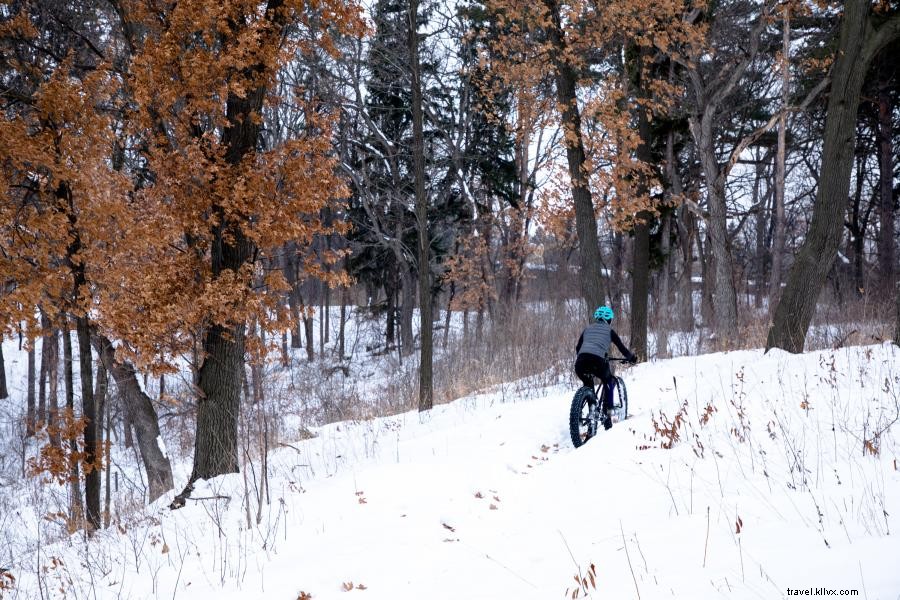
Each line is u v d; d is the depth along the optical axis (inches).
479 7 876.6
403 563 185.3
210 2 321.1
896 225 1097.4
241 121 358.9
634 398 377.4
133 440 817.5
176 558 221.8
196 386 358.9
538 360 603.2
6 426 908.6
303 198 353.7
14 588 235.9
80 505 410.6
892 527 144.0
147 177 492.1
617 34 576.4
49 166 358.6
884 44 393.1
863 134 1027.3
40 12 482.0
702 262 1074.7
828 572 128.0
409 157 1023.0
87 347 413.1
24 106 427.5
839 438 218.2
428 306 524.1
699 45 588.1
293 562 195.9
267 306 359.6
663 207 788.0
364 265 1189.1
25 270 358.9
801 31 810.2
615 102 550.6
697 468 220.1
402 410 592.4
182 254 364.2
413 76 539.5
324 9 362.0
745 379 332.5
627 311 1118.4
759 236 1371.8
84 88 381.1
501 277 1124.5
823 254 398.0
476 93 994.7
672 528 173.6
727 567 140.9
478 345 848.3
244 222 343.3
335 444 404.5
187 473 565.3
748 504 180.1
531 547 183.3
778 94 983.0
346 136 936.9
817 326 611.5
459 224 1104.2
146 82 338.6
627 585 142.4
